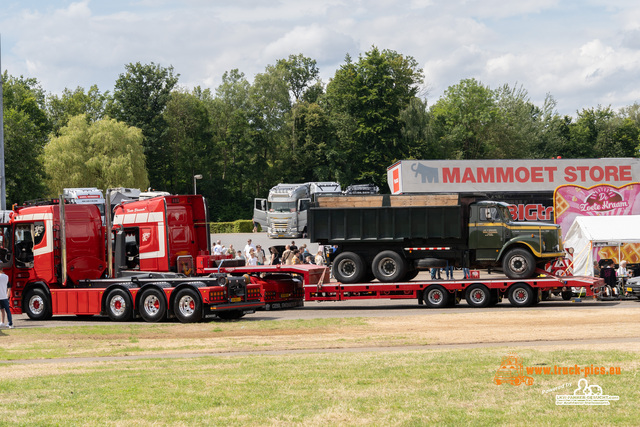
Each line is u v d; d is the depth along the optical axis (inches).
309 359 541.0
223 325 815.1
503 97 4082.2
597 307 951.6
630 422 340.8
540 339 650.2
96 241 962.7
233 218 4005.9
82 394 418.9
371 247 1055.6
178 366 527.2
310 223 1052.5
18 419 361.7
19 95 3580.2
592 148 4436.5
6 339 729.0
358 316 889.5
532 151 4084.6
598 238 1182.3
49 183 3095.5
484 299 985.5
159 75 3907.5
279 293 987.3
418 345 637.3
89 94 4375.0
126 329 792.9
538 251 1012.5
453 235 1024.2
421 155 3398.1
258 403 388.8
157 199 1003.3
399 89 3501.5
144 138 3641.7
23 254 950.4
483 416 354.0
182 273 956.0
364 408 373.7
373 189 2493.8
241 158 4244.6
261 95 4384.8
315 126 3791.8
